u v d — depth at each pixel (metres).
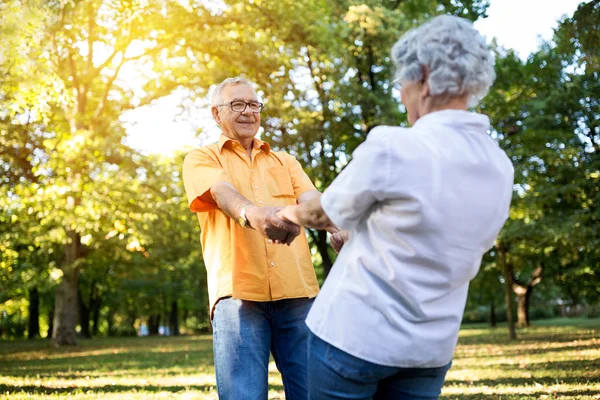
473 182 1.82
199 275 37.72
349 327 1.84
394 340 1.81
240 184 3.00
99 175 15.85
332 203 1.87
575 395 6.34
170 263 28.27
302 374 2.92
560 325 30.00
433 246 1.79
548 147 16.78
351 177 1.82
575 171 16.48
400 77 1.96
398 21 15.73
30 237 17.88
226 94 3.10
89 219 16.05
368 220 1.88
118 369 10.98
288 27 16.50
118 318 56.28
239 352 2.82
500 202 1.88
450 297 1.88
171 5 16.64
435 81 1.85
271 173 3.10
